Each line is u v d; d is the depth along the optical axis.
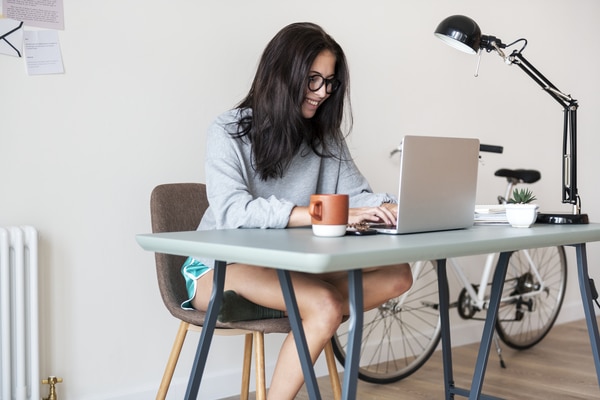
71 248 2.32
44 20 2.24
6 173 2.19
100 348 2.39
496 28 3.67
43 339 2.27
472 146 1.64
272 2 2.77
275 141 1.82
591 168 4.28
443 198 1.59
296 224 1.65
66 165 2.30
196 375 1.61
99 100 2.36
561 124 4.07
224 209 1.70
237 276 1.76
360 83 3.07
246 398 2.29
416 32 3.29
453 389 2.22
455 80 3.48
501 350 3.42
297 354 1.57
